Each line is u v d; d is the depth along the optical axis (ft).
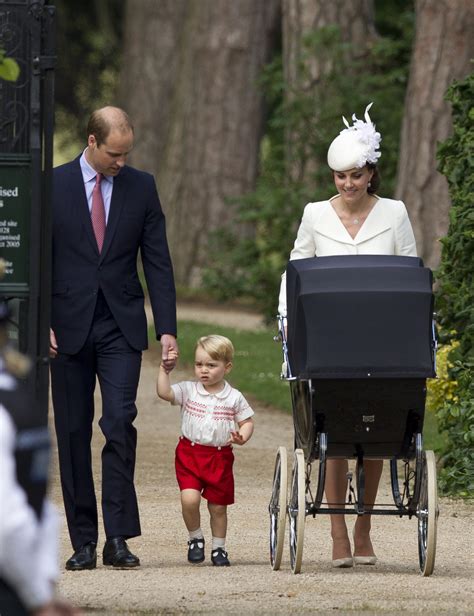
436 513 91.15
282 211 325.01
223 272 346.33
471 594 86.02
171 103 454.81
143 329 97.45
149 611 79.20
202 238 442.50
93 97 617.21
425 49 279.69
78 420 96.48
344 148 95.61
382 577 92.32
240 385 238.27
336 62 325.42
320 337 89.81
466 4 275.59
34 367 92.22
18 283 94.12
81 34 610.65
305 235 98.89
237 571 95.09
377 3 469.57
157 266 98.12
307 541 110.52
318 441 92.58
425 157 281.13
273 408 218.59
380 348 89.81
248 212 330.13
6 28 93.81
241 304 428.56
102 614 78.43
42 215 93.40
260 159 443.32
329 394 90.38
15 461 39.88
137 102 480.23
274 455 167.53
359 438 92.07
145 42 479.41
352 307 89.76
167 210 447.83
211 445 99.30
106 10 591.37
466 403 137.69
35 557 39.63
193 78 442.09
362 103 322.14
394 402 90.84
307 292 89.92
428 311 90.33
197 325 349.20
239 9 436.35
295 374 92.17
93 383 97.55
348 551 97.96
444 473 136.87
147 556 102.42
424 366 90.02
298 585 88.69
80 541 95.81
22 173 94.12
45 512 40.22
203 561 100.17
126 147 95.61
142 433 185.78
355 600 82.99
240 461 160.97
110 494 95.81
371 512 93.04
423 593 85.76
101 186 97.40
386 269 90.89
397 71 325.83
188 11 447.83
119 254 96.84
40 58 92.94
